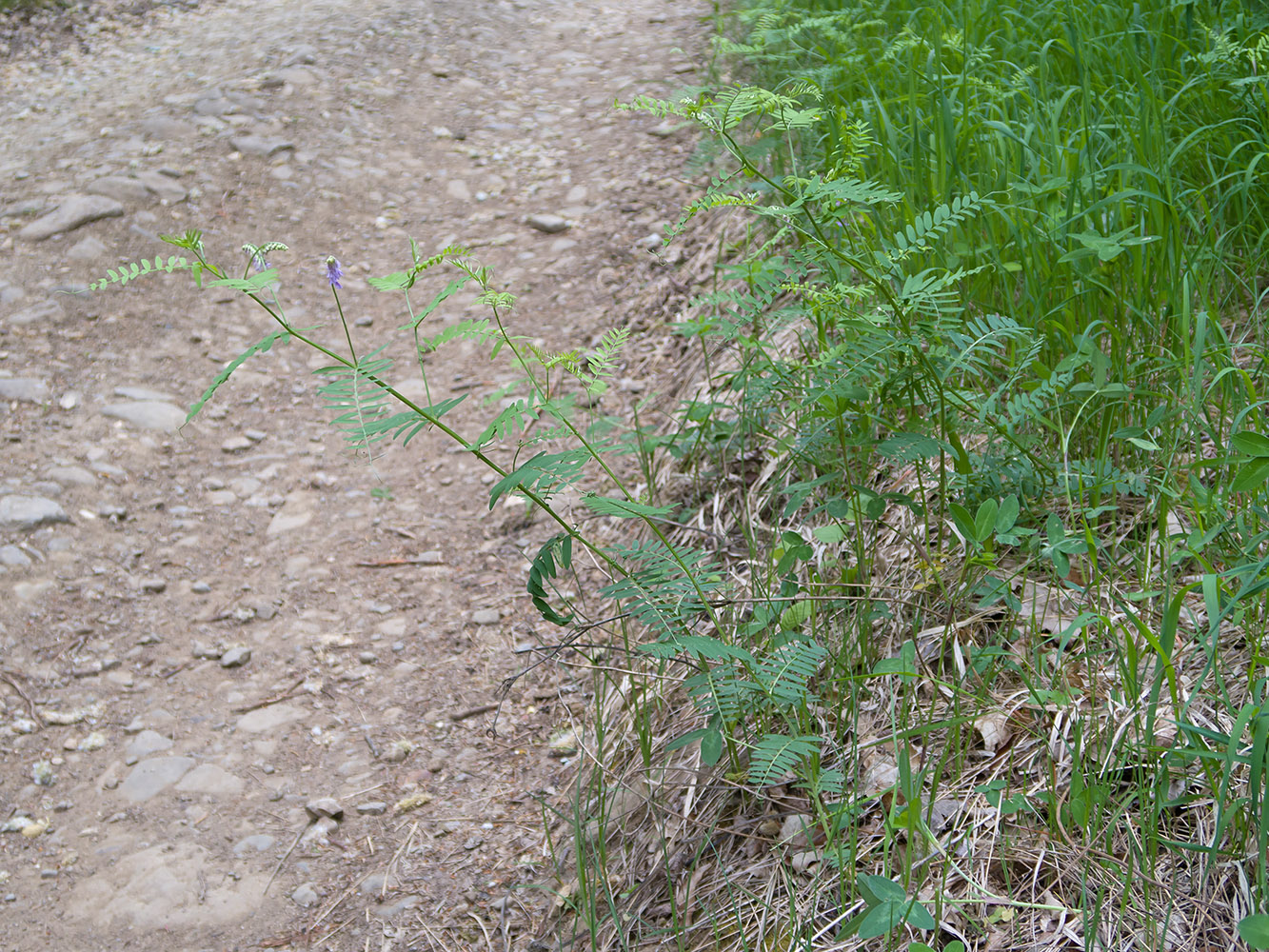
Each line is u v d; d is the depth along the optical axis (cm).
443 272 525
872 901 193
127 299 500
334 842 275
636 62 721
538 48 773
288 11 862
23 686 324
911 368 242
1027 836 199
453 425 434
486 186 596
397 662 335
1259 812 182
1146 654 221
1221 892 180
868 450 285
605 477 386
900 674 210
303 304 508
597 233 534
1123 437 247
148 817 284
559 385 440
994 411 257
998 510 222
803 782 226
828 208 244
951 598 250
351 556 380
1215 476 250
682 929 217
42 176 585
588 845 254
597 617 333
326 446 434
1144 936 178
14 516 380
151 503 400
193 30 852
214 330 491
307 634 347
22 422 427
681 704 276
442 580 366
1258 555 220
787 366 301
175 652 341
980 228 317
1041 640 235
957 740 212
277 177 595
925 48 412
